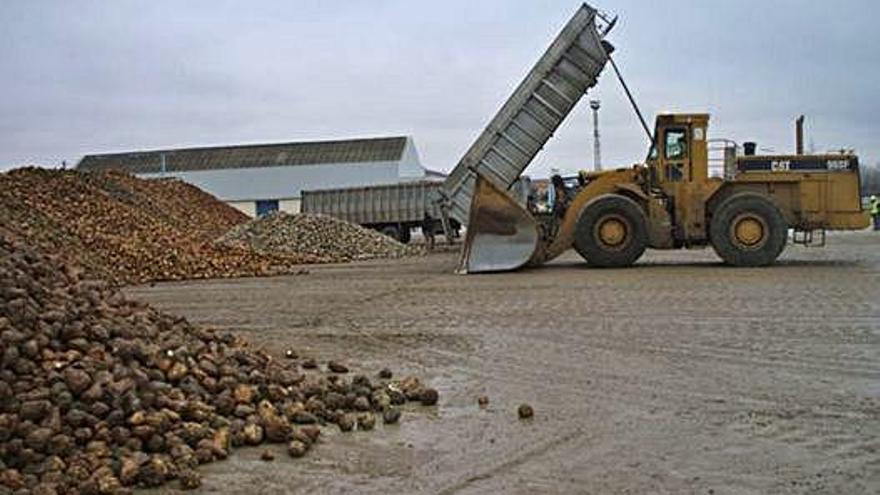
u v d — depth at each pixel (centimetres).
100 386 605
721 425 657
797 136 2359
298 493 529
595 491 518
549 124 2147
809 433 630
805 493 505
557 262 2356
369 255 3238
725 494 507
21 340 623
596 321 1191
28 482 511
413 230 4472
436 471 566
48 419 564
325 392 743
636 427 659
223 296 1739
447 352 998
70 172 3522
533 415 705
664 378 825
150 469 539
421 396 755
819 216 2030
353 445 630
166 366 683
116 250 2336
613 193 2077
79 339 667
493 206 2039
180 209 3947
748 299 1375
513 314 1290
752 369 855
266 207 6931
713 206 2052
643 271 1941
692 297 1422
